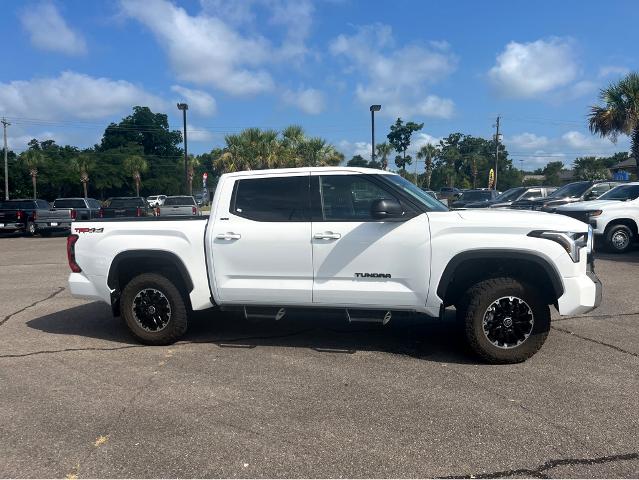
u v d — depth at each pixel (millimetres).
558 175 74938
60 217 22469
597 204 13258
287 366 5129
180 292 5785
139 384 4715
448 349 5582
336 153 34250
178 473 3260
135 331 5820
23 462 3412
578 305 4930
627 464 3295
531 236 4891
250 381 4746
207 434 3752
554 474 3199
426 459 3385
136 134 88375
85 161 59562
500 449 3494
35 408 4227
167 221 5742
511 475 3197
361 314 5293
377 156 54656
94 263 5887
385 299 5133
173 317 5746
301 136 33562
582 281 4945
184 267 5605
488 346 5027
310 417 3996
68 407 4238
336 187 5320
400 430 3771
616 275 9883
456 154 67875
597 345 5641
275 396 4398
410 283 5070
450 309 7363
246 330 6418
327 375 4867
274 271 5352
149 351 5672
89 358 5461
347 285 5203
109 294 5906
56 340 6133
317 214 5297
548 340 5824
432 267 5012
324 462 3361
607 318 6766
